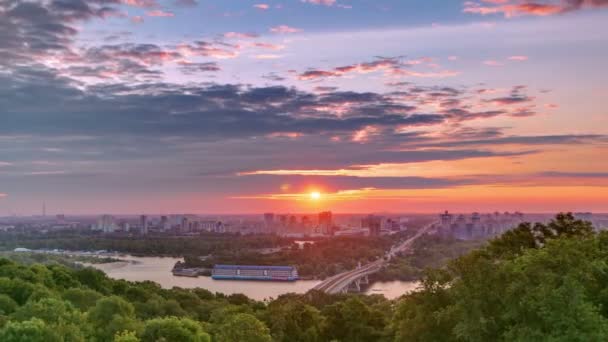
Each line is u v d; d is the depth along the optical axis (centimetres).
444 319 7181
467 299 6688
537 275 6400
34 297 13400
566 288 5856
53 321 10081
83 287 19175
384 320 13938
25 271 17350
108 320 11575
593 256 7650
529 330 5922
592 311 6012
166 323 10200
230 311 15988
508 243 10188
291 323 15138
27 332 8138
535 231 10506
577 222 10356
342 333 14175
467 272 6912
